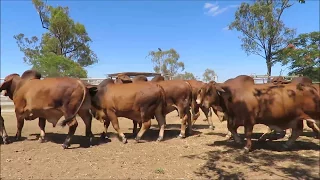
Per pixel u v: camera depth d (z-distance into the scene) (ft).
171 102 29.81
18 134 29.91
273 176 19.51
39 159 23.35
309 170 20.53
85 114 27.99
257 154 24.08
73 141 29.09
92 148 26.27
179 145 27.17
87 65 119.96
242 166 21.30
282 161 22.38
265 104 24.03
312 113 23.66
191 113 34.30
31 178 19.43
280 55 78.74
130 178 19.04
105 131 29.63
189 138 30.14
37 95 26.63
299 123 25.35
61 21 106.73
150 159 22.91
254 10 82.02
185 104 30.09
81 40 115.14
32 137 31.35
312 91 23.61
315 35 74.28
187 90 30.19
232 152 24.70
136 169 20.67
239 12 83.82
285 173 19.99
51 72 81.61
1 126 28.30
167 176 19.42
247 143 24.70
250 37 84.69
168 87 29.66
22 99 27.99
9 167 21.63
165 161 22.43
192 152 24.80
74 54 116.57
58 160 22.97
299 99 23.72
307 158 23.11
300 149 25.66
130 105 27.35
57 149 26.03
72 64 88.84
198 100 26.17
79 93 25.98
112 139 29.78
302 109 23.77
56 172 20.36
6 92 29.32
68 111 25.85
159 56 173.58
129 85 28.17
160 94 28.12
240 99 24.58
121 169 20.68
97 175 19.60
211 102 25.84
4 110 57.47
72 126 26.14
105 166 21.34
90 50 118.62
